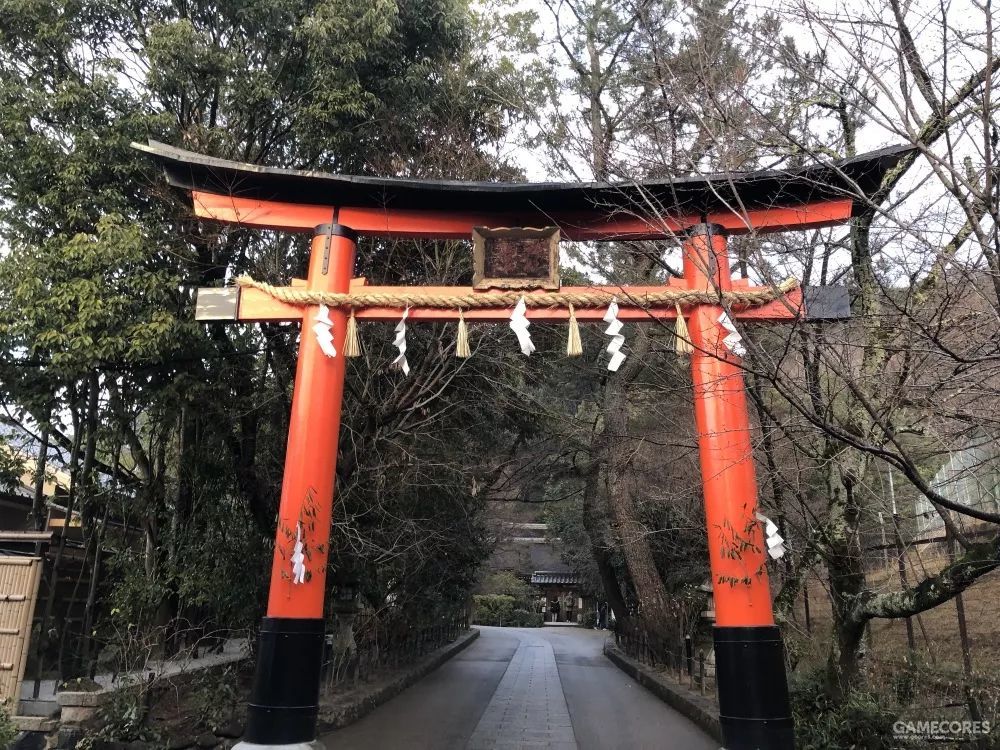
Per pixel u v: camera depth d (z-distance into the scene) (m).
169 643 10.29
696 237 6.93
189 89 10.18
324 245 7.50
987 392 4.29
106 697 7.50
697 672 11.71
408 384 11.54
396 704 11.18
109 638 8.61
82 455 10.23
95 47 9.74
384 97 10.91
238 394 10.62
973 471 5.20
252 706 6.20
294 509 6.73
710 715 8.93
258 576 10.22
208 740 7.64
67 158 8.84
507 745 8.50
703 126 5.21
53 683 8.88
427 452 12.74
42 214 8.80
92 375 9.04
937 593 5.68
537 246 7.35
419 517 12.76
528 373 13.96
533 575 44.44
